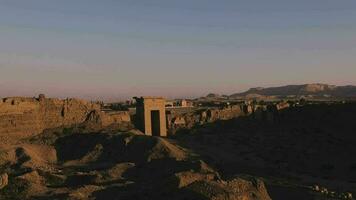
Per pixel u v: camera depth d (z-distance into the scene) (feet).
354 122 290.15
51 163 207.21
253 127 290.76
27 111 235.61
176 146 226.99
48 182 159.33
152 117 262.47
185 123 275.18
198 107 314.96
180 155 208.13
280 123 305.53
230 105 310.45
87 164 204.85
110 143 222.69
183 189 124.16
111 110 290.56
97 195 140.36
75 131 241.96
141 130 254.88
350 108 303.89
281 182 173.37
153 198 127.95
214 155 224.12
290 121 307.58
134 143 218.38
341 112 303.07
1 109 224.53
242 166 206.18
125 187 149.28
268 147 247.50
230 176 172.45
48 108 245.86
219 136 262.06
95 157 214.48
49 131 239.71
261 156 230.27
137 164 193.67
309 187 162.40
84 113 258.16
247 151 238.48
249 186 132.77
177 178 131.75
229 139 258.37
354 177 200.54
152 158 200.54
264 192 133.39
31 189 143.74
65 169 191.72
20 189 143.33
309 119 305.53
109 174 173.47
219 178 138.82
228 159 219.82
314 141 262.06
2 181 144.66
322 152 242.58
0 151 198.39
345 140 265.75
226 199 117.70
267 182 170.19
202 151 228.84
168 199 123.24
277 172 200.23
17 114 230.27
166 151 206.18
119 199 134.51
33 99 245.04
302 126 296.10
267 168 206.90
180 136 258.98
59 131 240.73
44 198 135.54
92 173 170.30
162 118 258.98
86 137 235.40
